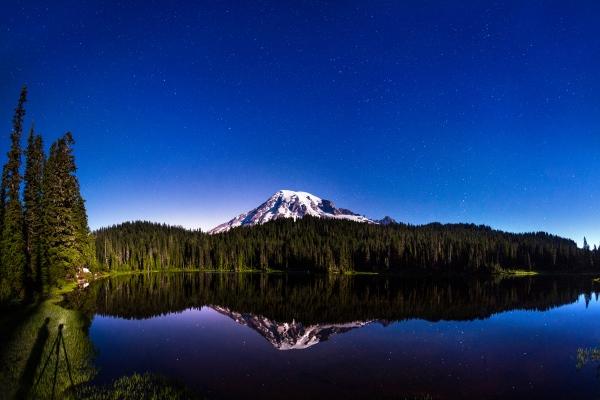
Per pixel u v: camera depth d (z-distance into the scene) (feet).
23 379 66.59
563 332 128.47
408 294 247.70
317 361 92.22
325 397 69.21
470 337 120.37
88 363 82.58
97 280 290.15
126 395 64.95
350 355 98.07
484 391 73.31
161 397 64.95
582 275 481.87
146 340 107.86
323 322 148.25
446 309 183.73
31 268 165.48
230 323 141.38
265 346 106.52
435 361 93.04
